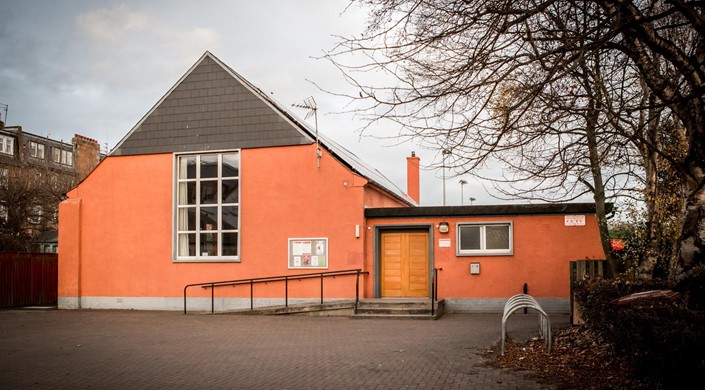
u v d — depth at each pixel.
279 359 10.63
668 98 8.36
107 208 21.30
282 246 19.56
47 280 25.30
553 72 6.89
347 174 19.22
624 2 6.99
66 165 51.38
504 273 18.25
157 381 9.05
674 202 13.00
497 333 13.33
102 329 15.16
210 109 20.62
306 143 19.67
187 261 20.33
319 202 19.36
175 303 20.36
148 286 20.64
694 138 8.39
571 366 9.04
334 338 13.12
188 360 10.69
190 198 20.80
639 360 6.66
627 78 8.99
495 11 6.81
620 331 7.07
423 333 13.65
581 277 13.61
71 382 9.05
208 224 20.50
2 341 13.29
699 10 8.17
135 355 11.27
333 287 18.98
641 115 10.65
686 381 5.86
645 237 13.63
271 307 18.59
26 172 37.19
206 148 20.53
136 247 20.89
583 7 7.50
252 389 8.44
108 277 21.06
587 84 8.71
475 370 9.23
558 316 16.86
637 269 13.73
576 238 17.91
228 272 19.95
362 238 18.89
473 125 7.58
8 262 23.23
